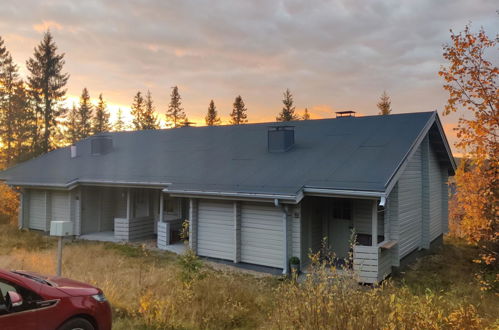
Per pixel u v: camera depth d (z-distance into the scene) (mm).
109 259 11188
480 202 9062
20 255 11117
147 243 14648
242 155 13953
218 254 11781
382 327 4676
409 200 11953
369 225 11109
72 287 4551
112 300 6531
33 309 3898
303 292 5449
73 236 15977
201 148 16250
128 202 15250
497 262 11289
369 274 9219
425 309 5320
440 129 13430
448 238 17047
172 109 62844
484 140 7715
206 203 12070
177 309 6289
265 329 5715
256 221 11070
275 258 10680
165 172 14086
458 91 7699
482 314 7086
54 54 39688
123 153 18312
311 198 11227
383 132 12445
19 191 17438
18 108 37188
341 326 4668
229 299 7059
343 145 12258
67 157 19750
